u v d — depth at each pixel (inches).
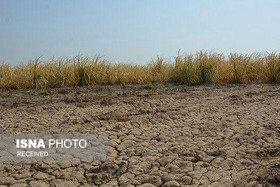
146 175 90.9
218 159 102.3
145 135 129.3
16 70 282.4
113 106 185.0
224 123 147.3
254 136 126.3
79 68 273.3
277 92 235.8
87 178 89.6
